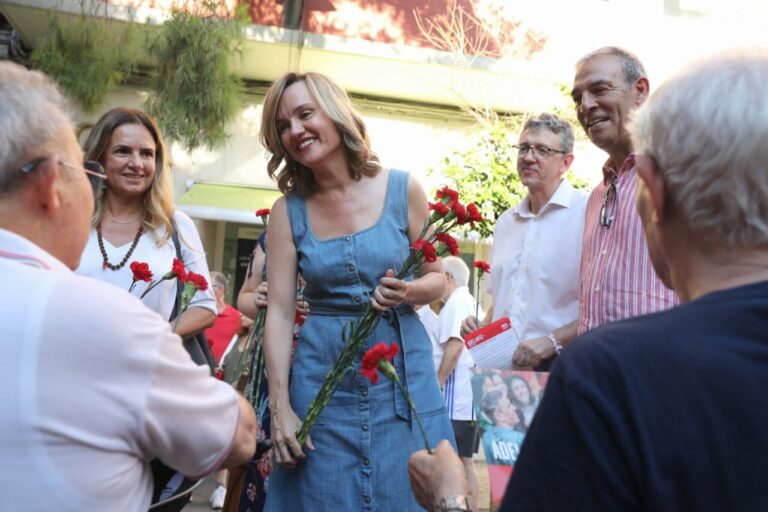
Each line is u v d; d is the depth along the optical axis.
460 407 5.29
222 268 11.41
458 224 2.66
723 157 1.13
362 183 2.74
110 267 3.04
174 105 8.52
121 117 3.11
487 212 9.15
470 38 10.53
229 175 10.73
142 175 3.10
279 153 2.77
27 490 1.26
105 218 3.13
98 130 3.10
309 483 2.60
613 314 2.71
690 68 1.22
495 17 10.56
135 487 1.43
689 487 1.02
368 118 11.14
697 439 1.03
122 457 1.38
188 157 10.65
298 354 2.74
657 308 2.61
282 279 2.77
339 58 10.25
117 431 1.35
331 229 2.72
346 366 2.53
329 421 2.60
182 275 2.69
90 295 1.34
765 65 1.16
